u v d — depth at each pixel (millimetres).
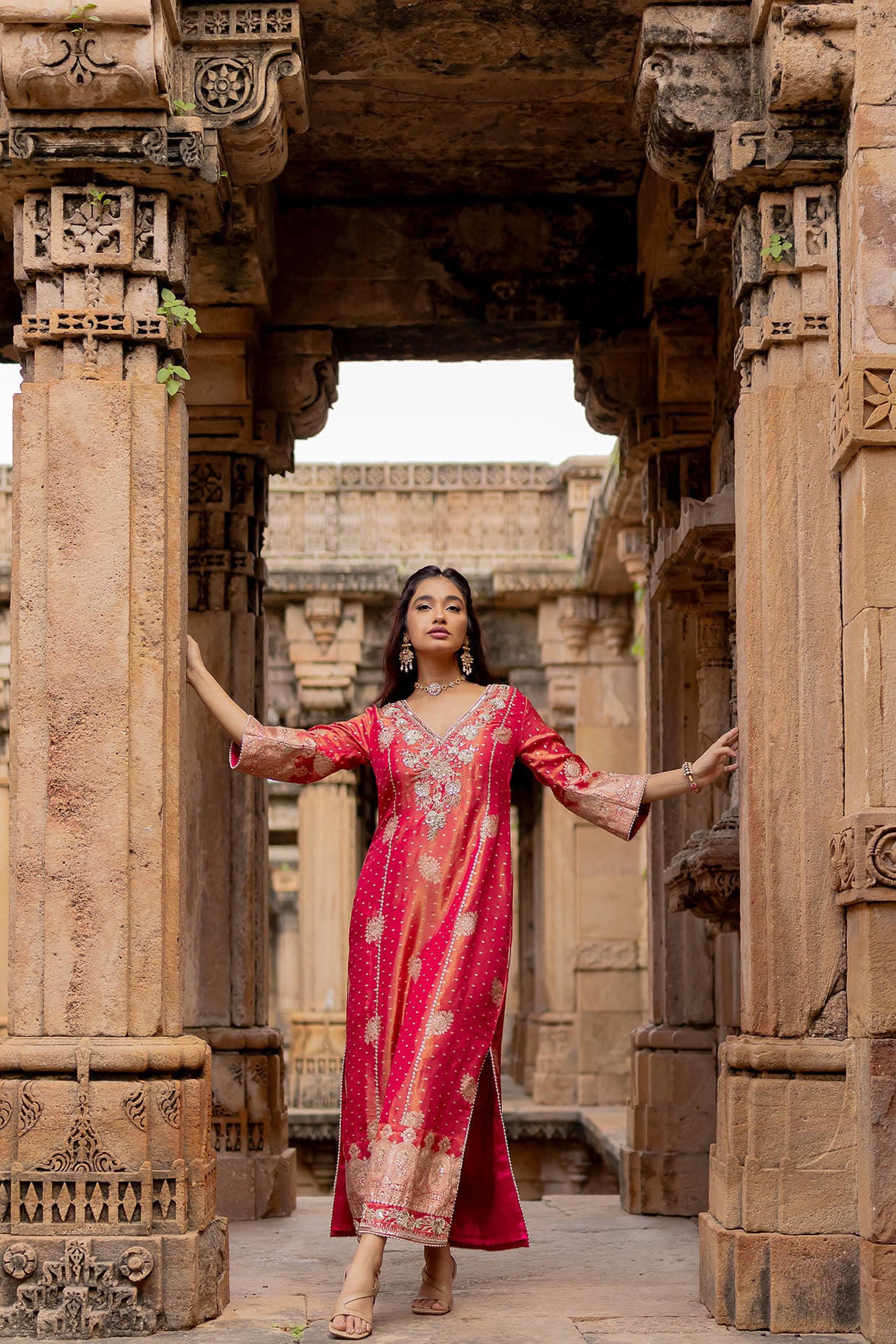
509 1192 3936
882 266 3879
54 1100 3746
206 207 4223
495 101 6105
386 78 5855
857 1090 3758
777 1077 3826
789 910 3918
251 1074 6285
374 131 6355
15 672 3955
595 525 12273
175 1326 3643
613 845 14445
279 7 4211
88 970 3842
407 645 4195
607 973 14281
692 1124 6285
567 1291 4207
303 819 14750
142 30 3963
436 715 4090
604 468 13891
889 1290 3570
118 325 4027
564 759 4129
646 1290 4230
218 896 6520
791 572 4031
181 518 4094
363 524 14250
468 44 4637
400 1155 3666
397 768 4004
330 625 14070
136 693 3932
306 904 14602
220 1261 3881
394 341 7277
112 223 4047
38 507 4008
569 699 14078
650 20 4199
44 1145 3732
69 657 3924
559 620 14133
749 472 4098
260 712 6902
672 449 6879
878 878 3646
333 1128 13016
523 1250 5043
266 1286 4344
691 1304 3992
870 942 3684
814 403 4062
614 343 6977
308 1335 3596
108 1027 3824
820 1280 3674
